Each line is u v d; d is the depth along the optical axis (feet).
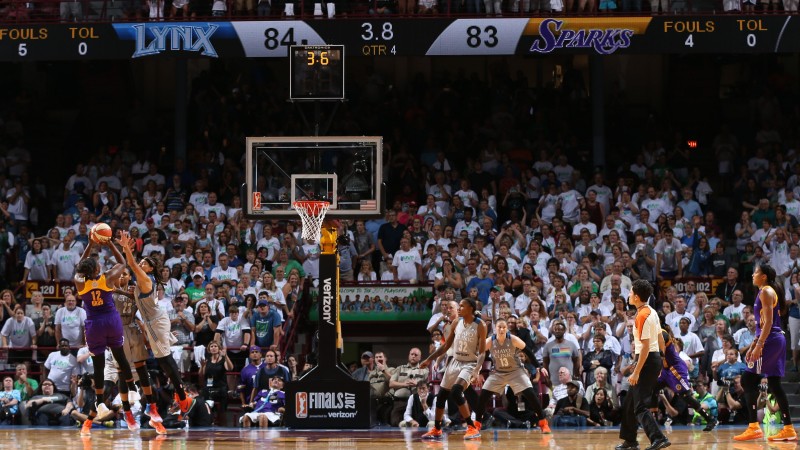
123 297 48.44
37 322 69.72
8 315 71.15
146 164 88.63
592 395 60.85
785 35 75.87
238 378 65.51
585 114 95.76
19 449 40.42
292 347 70.33
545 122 93.40
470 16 76.79
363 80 103.04
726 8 78.43
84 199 84.74
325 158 60.08
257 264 72.02
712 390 63.36
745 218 79.61
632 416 38.73
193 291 70.59
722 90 102.73
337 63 54.03
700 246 75.66
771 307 42.45
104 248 77.10
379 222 82.43
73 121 100.73
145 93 103.91
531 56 102.94
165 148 92.94
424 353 77.61
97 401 59.36
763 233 77.25
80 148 99.25
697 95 101.09
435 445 43.50
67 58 76.95
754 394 44.21
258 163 54.19
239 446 42.80
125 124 101.14
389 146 89.51
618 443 43.78
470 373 47.70
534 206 84.28
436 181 84.69
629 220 79.51
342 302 74.13
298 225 77.66
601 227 79.77
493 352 50.06
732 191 90.07
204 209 81.41
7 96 101.24
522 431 54.08
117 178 86.94
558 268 73.05
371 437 48.67
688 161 93.35
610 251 75.05
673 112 101.30
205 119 94.58
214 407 62.69
